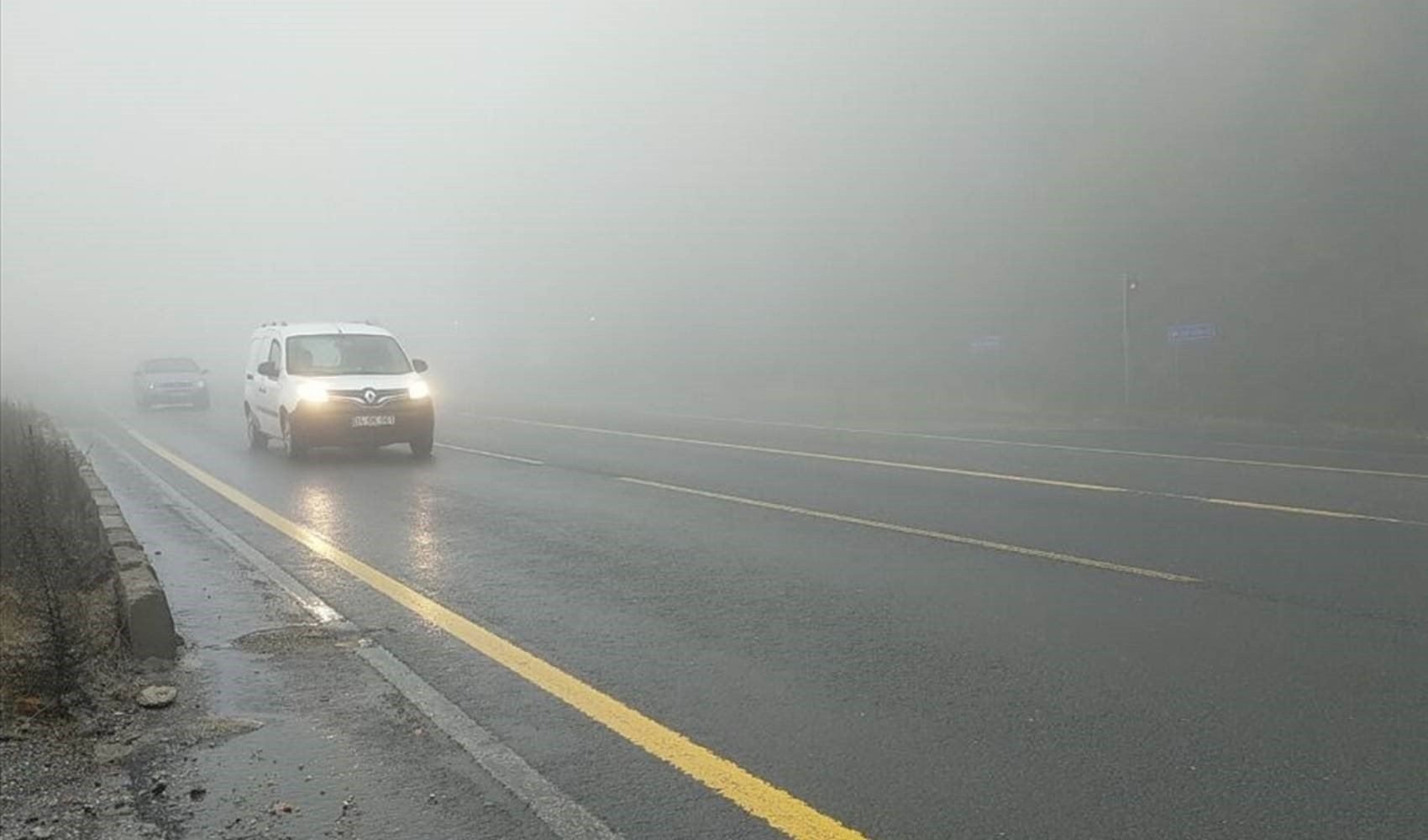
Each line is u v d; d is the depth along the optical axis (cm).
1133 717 582
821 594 860
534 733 577
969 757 534
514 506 1326
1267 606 789
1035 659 683
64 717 602
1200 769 515
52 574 802
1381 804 475
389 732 582
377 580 935
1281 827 455
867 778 513
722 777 516
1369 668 652
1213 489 1352
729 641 736
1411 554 945
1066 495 1328
